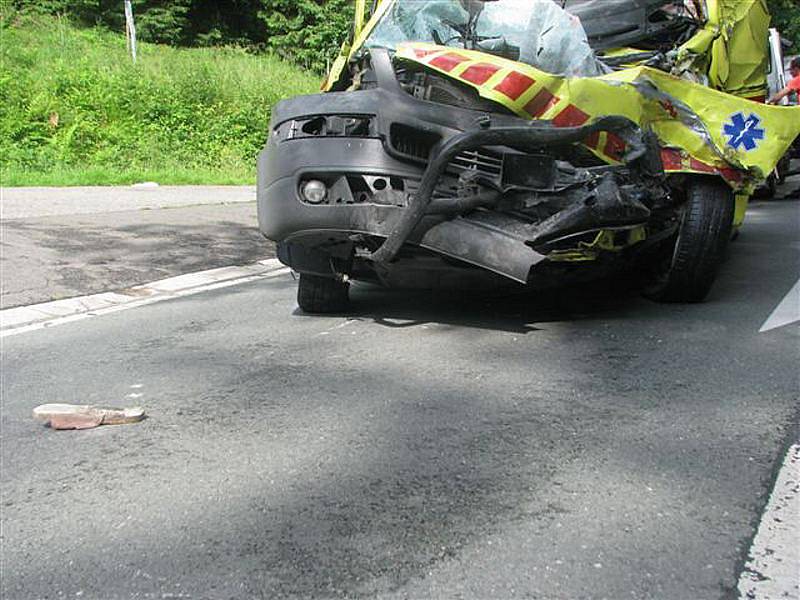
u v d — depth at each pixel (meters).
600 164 4.70
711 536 2.60
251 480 3.12
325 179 4.58
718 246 5.26
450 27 5.24
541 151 4.54
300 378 4.30
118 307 6.39
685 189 5.25
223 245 8.93
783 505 2.78
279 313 5.91
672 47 6.11
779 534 2.60
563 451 3.25
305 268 5.26
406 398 3.92
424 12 5.32
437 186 4.49
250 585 2.44
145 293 6.94
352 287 6.59
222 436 3.56
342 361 4.57
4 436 3.68
